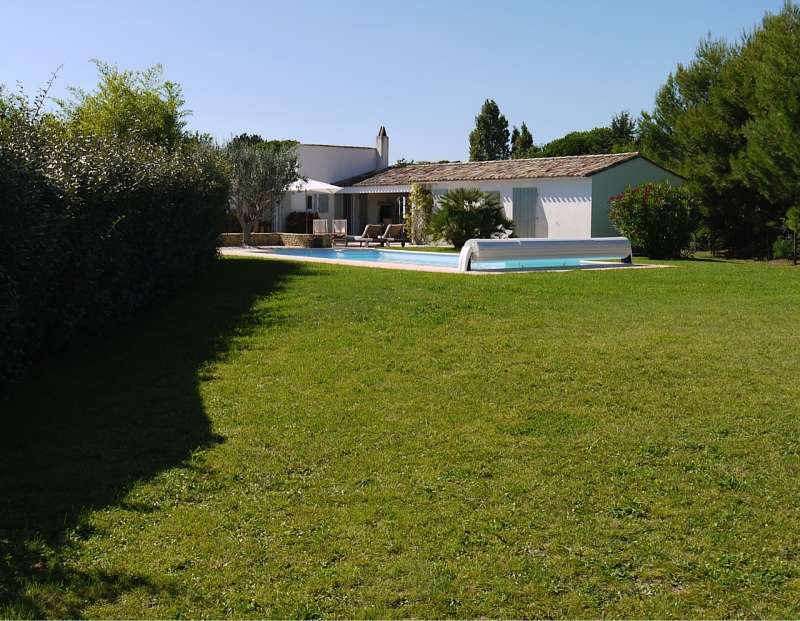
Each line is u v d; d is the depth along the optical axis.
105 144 10.75
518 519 4.88
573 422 6.65
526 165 31.42
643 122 34.19
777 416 6.80
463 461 5.80
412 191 33.09
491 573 4.23
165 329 10.44
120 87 22.47
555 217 28.22
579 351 9.00
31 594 3.93
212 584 4.10
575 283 15.23
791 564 4.37
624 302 12.76
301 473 5.61
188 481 5.42
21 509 4.96
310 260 21.38
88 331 9.61
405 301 12.23
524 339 9.66
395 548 4.50
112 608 3.86
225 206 19.05
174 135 22.66
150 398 7.38
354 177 40.62
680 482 5.45
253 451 6.00
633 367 8.33
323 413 6.89
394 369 8.32
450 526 4.77
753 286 15.23
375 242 34.62
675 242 25.30
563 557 4.42
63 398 7.43
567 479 5.49
